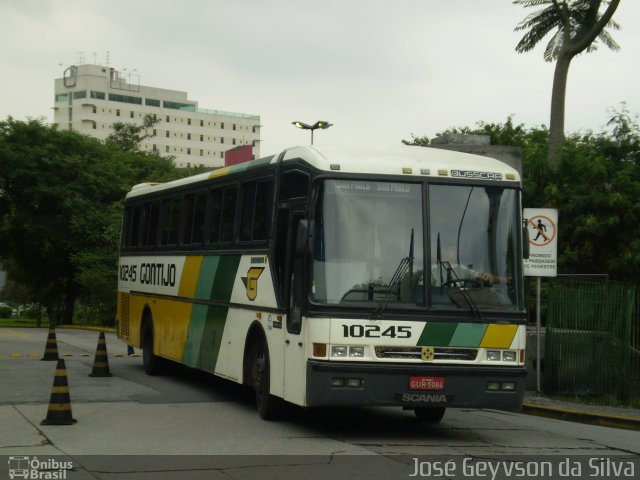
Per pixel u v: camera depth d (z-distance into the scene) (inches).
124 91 7116.1
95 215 1936.5
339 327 410.9
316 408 544.4
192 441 414.0
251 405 547.2
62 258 2058.3
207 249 593.6
